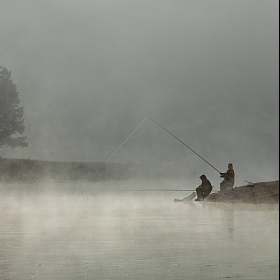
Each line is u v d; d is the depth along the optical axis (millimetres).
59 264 24969
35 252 28609
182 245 30719
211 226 40812
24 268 24141
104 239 33750
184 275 22500
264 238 33406
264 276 22109
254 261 25359
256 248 29250
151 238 33844
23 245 31172
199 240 32750
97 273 23031
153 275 22516
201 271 23203
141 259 26109
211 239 33125
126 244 31375
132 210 59375
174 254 27547
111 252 28453
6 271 23469
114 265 24781
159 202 75562
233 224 42062
